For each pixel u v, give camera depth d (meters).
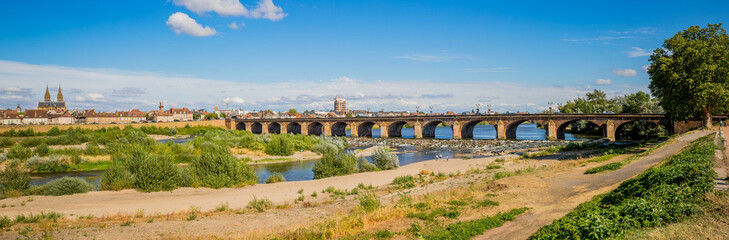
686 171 20.80
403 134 182.25
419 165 60.81
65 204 33.34
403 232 19.77
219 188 42.69
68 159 66.00
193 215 27.80
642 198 17.64
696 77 58.62
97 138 106.69
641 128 105.62
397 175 49.56
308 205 32.22
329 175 51.56
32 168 60.97
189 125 171.50
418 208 25.48
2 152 75.19
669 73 61.84
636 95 138.50
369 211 25.72
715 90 57.38
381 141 122.50
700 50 59.09
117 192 39.91
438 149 95.38
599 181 30.56
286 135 99.81
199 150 81.81
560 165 45.97
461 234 17.97
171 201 34.94
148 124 157.75
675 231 13.70
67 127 137.50
